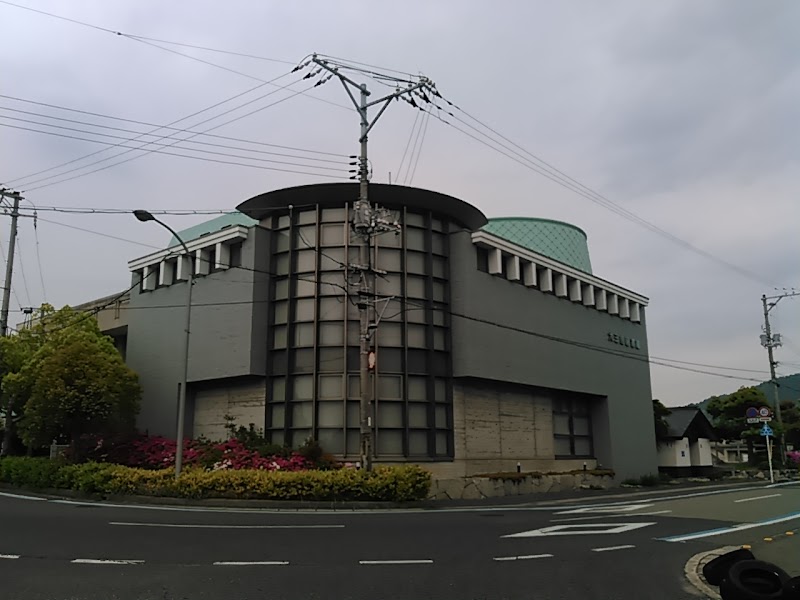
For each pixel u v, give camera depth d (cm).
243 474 2072
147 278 3192
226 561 1046
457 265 2836
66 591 838
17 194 3409
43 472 2491
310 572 972
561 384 3281
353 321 2608
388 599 824
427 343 2694
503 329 2955
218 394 2858
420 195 2722
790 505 2158
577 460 3453
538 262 3228
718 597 871
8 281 3331
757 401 5231
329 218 2714
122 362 2875
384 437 2538
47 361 2659
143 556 1081
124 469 2228
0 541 1234
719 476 4234
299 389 2603
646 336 4175
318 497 2061
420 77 2262
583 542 1314
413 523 1598
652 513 1912
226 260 2822
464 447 2750
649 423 3997
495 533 1425
